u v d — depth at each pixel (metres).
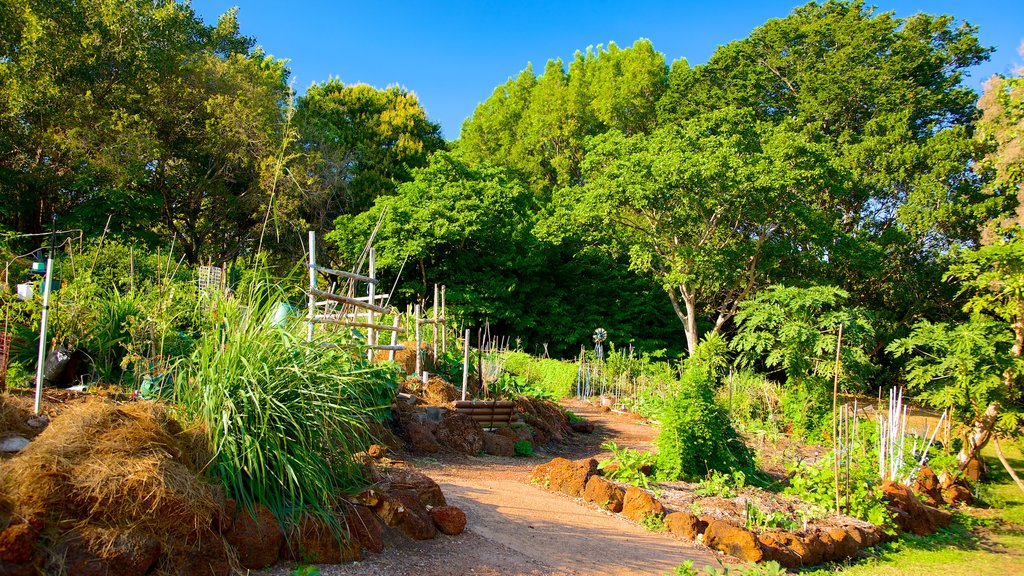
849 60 29.41
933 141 26.34
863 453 10.20
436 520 5.39
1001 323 11.27
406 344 12.12
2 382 5.77
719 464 8.94
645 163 24.64
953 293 26.20
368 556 4.69
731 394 14.23
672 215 24.92
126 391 6.36
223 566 3.96
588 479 7.76
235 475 4.34
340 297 8.70
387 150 36.38
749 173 23.28
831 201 27.72
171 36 25.27
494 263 30.75
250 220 29.16
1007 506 10.89
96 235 19.44
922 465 10.95
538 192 37.22
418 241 27.33
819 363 14.57
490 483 7.71
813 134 28.30
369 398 6.79
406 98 38.84
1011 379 11.00
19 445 4.24
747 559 6.25
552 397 15.83
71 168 22.67
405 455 8.38
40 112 21.17
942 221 25.31
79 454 3.79
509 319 30.36
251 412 4.60
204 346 4.91
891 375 25.52
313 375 5.05
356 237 28.88
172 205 27.50
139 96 23.88
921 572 6.77
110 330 6.91
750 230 27.11
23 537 3.26
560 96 37.12
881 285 27.89
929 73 29.84
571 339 30.78
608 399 17.64
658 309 33.25
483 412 10.46
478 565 4.91
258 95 26.12
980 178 25.42
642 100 35.88
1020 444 11.66
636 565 5.59
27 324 6.83
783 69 32.84
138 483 3.72
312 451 4.82
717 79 33.59
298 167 25.17
